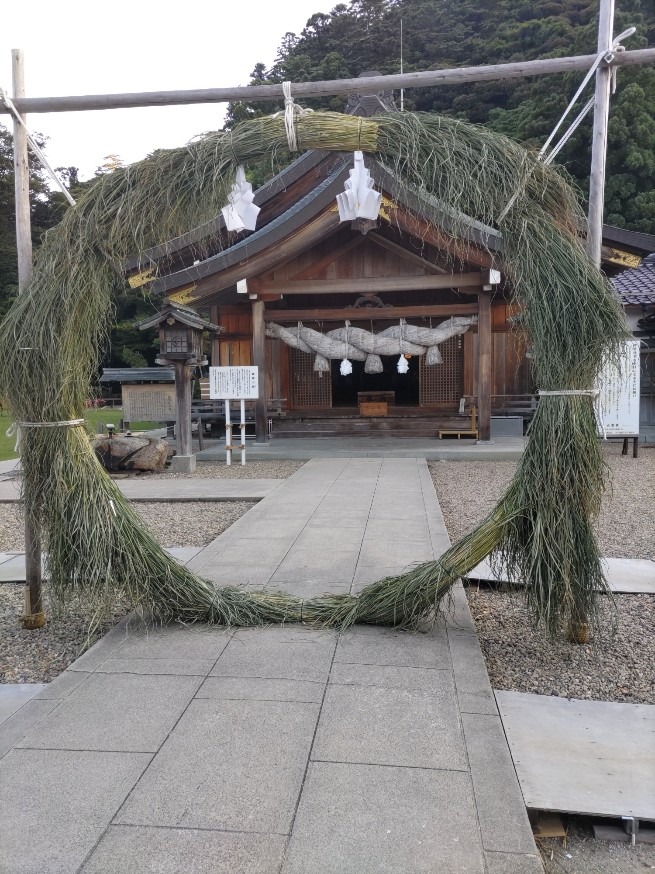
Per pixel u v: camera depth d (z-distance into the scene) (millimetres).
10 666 3223
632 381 10414
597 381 3287
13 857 1803
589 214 3365
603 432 3260
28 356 3236
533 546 3029
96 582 3248
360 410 14172
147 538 3459
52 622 3795
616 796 2135
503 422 13242
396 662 3023
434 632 3395
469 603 4062
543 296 3027
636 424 10484
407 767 2197
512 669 3139
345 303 14094
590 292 2971
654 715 2668
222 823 1927
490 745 2336
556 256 3037
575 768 2287
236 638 3332
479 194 3020
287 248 9977
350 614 3455
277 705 2623
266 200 10992
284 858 1788
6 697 2850
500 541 3207
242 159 3248
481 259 7469
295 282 11148
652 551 5168
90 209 3268
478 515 6512
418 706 2609
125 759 2254
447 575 3252
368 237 11352
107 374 12312
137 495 7805
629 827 2041
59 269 3264
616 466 9805
